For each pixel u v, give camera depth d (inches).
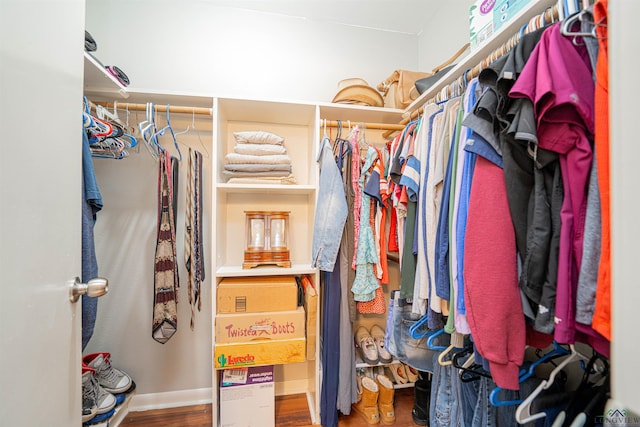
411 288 39.7
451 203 30.1
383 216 51.3
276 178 55.3
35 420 19.6
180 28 59.0
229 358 47.3
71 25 24.6
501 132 23.0
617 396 11.7
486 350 22.9
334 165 49.4
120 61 56.5
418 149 40.4
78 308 26.0
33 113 19.7
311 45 65.2
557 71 19.3
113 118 45.4
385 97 65.0
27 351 18.9
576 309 18.9
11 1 17.4
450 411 37.8
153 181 57.8
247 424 50.1
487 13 34.7
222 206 57.0
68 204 24.4
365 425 52.1
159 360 58.4
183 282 59.6
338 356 50.2
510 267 22.5
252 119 61.2
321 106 53.9
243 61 61.7
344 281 50.1
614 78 12.3
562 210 19.8
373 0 59.6
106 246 56.1
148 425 53.0
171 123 58.5
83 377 43.3
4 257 16.8
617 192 12.0
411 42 70.1
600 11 17.9
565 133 19.6
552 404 28.5
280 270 52.9
